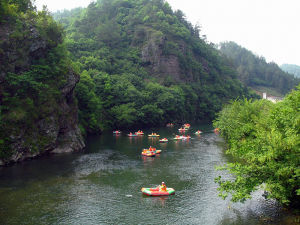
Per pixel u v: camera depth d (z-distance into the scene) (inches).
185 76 5812.0
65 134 2118.6
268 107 1850.4
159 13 6501.0
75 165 1675.7
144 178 1439.5
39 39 1979.6
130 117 3786.9
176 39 6161.4
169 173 1536.7
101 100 3777.1
